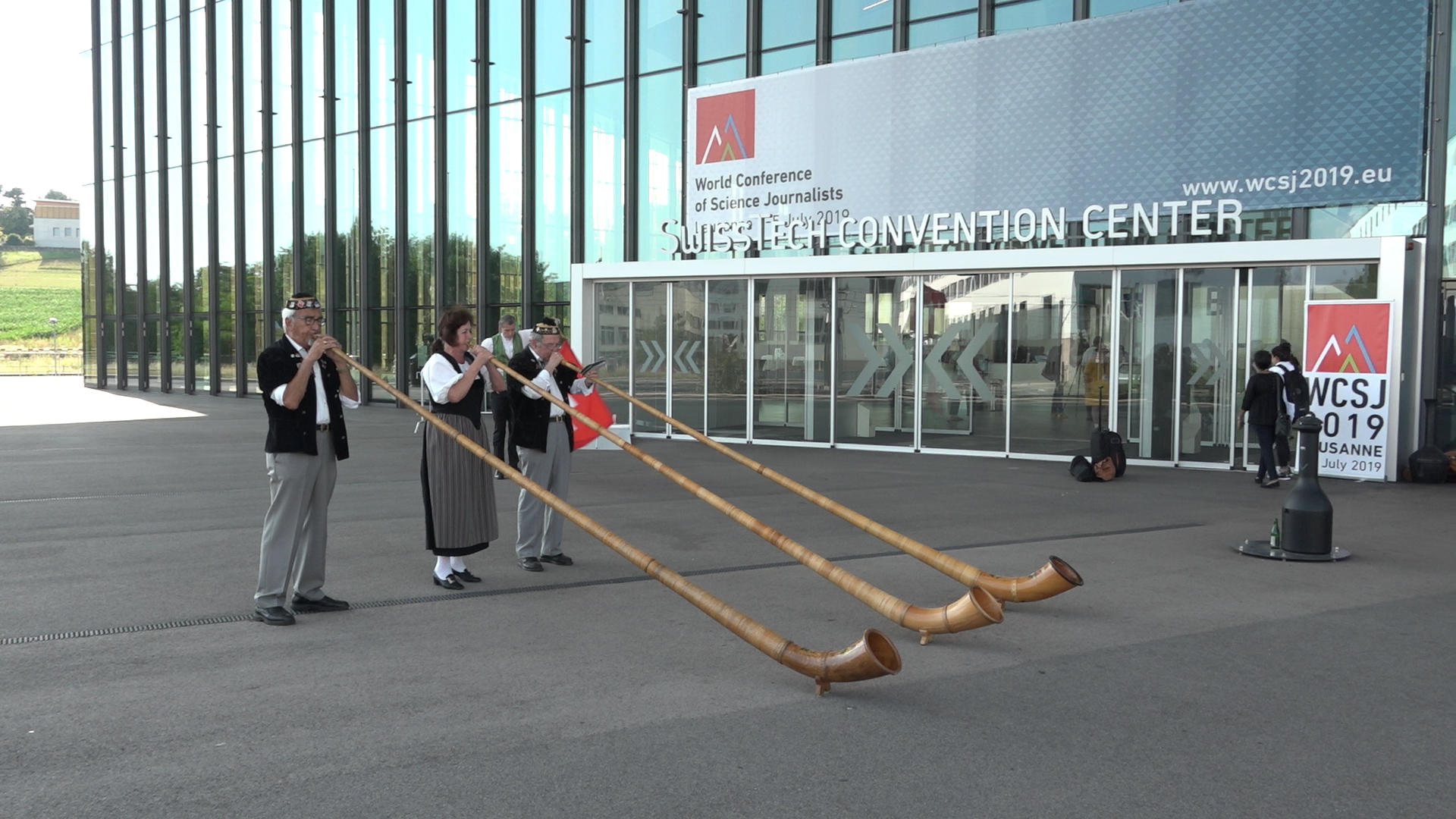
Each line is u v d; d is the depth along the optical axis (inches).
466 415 277.1
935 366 658.8
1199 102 593.6
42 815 141.3
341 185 1113.4
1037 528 376.8
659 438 747.4
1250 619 249.4
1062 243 644.7
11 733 171.8
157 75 1331.2
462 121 999.0
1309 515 321.4
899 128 691.4
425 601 264.1
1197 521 393.4
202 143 1272.1
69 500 432.5
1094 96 624.7
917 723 179.0
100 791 149.3
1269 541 345.4
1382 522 393.4
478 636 231.9
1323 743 170.7
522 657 216.1
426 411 245.1
